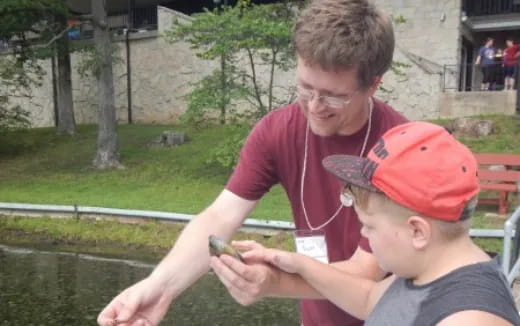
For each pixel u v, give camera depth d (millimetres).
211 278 6281
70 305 5566
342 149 1793
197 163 11758
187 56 16438
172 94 16953
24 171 12195
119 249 7625
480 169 8414
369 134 1782
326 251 1883
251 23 9367
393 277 1503
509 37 16859
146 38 17219
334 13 1510
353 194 1254
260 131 1935
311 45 1515
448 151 1150
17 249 7793
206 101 9758
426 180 1107
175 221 7941
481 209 7727
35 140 15180
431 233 1114
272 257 1514
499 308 985
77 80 18812
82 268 6895
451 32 14586
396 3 15125
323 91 1570
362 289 1533
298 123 1854
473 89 17141
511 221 3443
